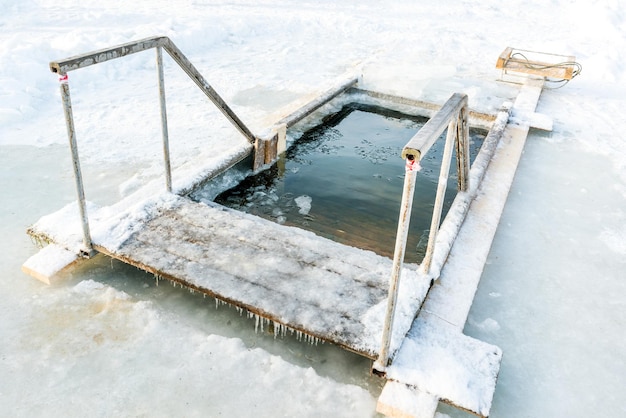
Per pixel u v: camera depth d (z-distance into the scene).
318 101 4.98
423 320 2.41
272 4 9.91
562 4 11.56
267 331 2.50
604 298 2.83
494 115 5.00
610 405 2.22
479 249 2.97
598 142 4.75
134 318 2.51
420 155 1.71
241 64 6.41
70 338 2.38
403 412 1.99
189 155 4.04
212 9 9.09
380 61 6.65
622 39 8.34
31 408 2.06
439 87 5.78
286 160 4.42
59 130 4.36
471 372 2.13
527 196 3.81
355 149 4.70
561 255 3.17
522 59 6.55
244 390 2.18
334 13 9.47
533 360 2.41
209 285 2.48
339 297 2.44
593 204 3.75
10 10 7.94
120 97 5.15
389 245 3.38
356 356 2.39
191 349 2.36
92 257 2.85
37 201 3.35
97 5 8.90
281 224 3.54
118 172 3.75
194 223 2.96
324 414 2.10
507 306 2.72
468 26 9.12
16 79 4.96
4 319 2.45
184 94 5.31
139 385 2.17
